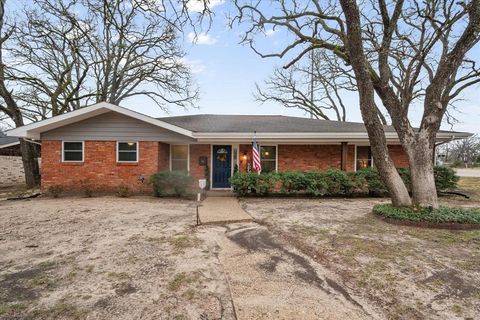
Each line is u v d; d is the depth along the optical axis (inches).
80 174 414.3
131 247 173.5
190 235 199.6
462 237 189.9
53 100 592.7
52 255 160.2
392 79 512.7
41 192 410.9
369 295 117.4
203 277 133.1
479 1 225.1
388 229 210.5
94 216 259.3
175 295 116.3
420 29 373.1
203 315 102.3
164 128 414.0
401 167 459.5
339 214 267.3
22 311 103.8
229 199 373.4
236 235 201.2
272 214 268.5
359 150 486.0
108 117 417.7
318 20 333.7
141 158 420.5
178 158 488.1
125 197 388.2
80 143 416.5
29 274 135.5
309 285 126.4
